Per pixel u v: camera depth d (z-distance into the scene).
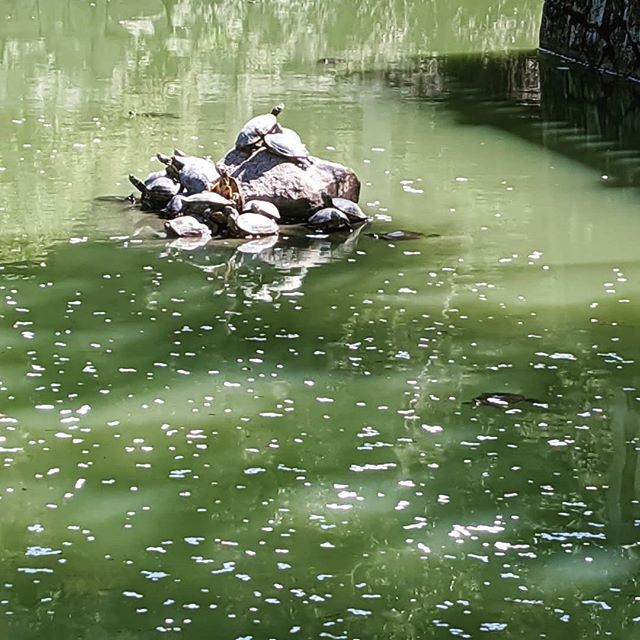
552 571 8.66
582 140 21.56
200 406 11.06
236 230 15.95
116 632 7.90
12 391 11.27
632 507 9.52
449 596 8.35
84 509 9.36
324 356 12.20
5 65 27.22
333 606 8.21
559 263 15.12
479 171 19.44
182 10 35.09
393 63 28.45
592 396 11.39
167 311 13.29
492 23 33.91
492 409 11.08
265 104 23.75
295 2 36.72
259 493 9.63
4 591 8.34
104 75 26.36
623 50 27.25
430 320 13.17
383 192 18.16
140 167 19.05
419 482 9.84
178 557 8.76
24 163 19.19
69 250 15.23
